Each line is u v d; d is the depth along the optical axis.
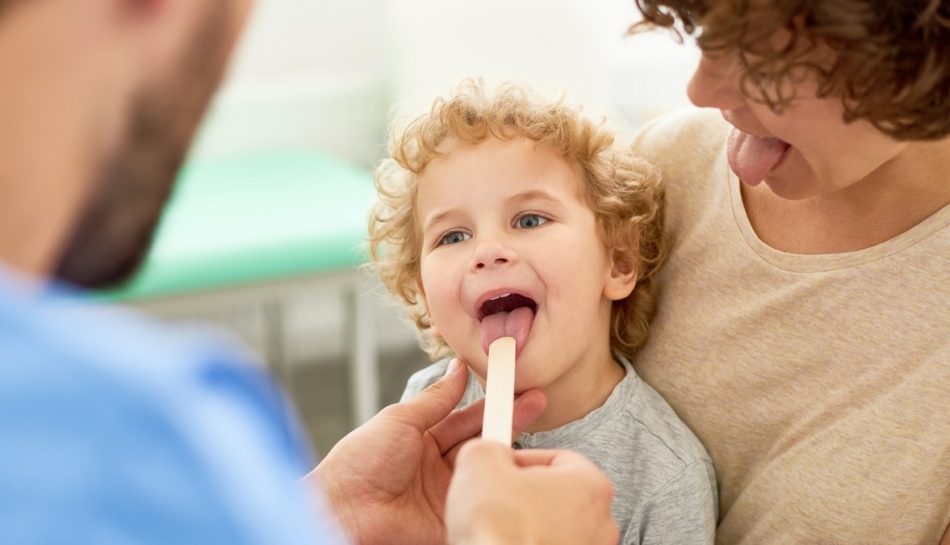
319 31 2.88
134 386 0.26
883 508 0.73
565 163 0.90
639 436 0.86
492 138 0.88
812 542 0.77
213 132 2.81
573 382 0.88
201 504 0.26
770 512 0.79
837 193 0.75
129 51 0.26
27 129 0.26
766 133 0.65
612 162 0.92
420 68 2.74
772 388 0.80
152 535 0.25
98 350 0.27
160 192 0.29
